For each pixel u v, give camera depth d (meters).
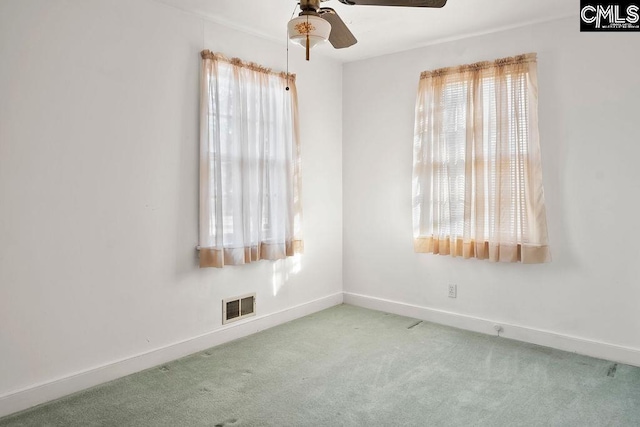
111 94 2.61
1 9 2.18
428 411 2.29
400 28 3.30
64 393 2.44
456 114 3.49
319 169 4.09
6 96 2.21
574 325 3.10
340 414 2.26
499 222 3.26
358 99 4.20
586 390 2.52
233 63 3.17
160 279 2.89
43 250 2.36
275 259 3.49
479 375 2.72
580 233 3.05
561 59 3.08
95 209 2.56
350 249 4.32
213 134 3.07
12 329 2.27
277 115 3.53
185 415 2.25
